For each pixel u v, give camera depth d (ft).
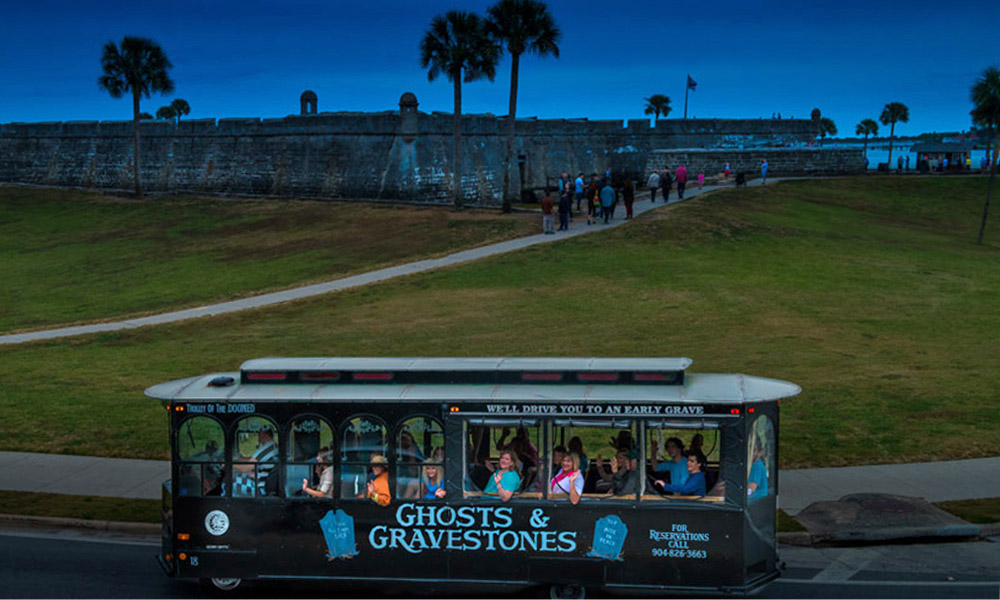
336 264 128.98
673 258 117.50
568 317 92.63
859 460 53.16
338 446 35.06
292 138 201.05
